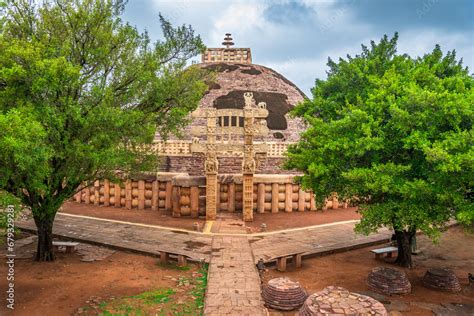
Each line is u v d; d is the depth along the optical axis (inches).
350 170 427.5
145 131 493.0
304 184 528.7
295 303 382.0
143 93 523.8
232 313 365.7
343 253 594.2
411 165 414.0
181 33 562.9
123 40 517.3
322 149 465.1
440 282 438.9
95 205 944.3
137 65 523.5
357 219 822.5
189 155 1017.5
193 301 397.4
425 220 405.4
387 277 431.5
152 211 885.8
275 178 889.5
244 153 791.1
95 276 466.9
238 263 514.3
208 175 792.3
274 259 505.4
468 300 412.8
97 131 455.2
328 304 324.5
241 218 810.2
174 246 596.1
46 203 500.4
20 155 327.0
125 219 791.7
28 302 385.7
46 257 524.4
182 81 544.4
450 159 344.8
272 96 1293.1
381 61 552.7
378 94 435.8
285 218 828.0
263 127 792.3
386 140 429.1
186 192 830.5
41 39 458.0
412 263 541.3
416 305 396.5
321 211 911.7
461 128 407.8
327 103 551.8
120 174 652.7
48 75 397.1
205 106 1200.2
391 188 401.1
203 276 474.3
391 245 637.9
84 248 593.0
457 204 375.2
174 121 535.8
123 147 535.8
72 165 464.4
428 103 391.2
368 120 438.0
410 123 398.9
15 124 329.1
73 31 488.4
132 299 398.3
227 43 1521.9
